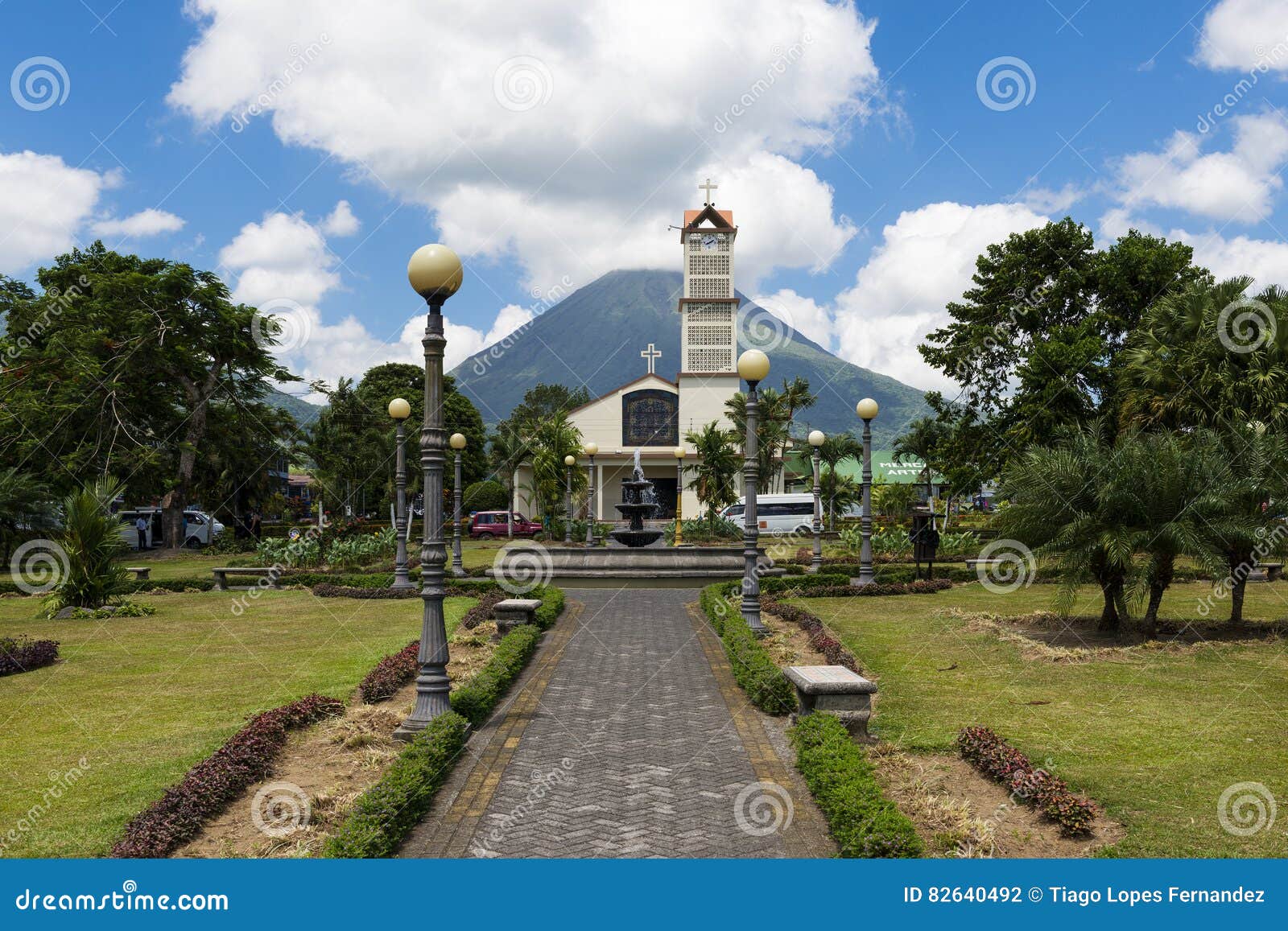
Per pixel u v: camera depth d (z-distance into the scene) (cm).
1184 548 1047
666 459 5597
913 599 1659
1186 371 2061
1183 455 1091
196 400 3503
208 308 3406
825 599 1694
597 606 1620
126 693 879
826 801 532
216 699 850
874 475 6469
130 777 612
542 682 933
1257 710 783
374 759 644
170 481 3281
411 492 4384
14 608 1638
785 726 754
